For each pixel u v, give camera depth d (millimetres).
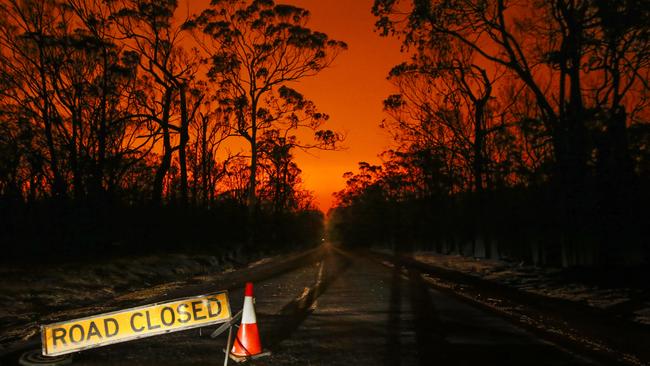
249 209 42344
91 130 27984
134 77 31406
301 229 97562
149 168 36094
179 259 24641
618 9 19938
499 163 31391
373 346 7301
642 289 13227
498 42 23984
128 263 20203
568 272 19656
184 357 6738
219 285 16828
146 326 6902
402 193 65188
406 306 11320
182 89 35125
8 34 27016
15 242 22438
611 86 21344
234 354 6680
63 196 25406
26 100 27672
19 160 27547
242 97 42500
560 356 6699
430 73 33406
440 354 6820
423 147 39125
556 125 22422
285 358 6637
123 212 29516
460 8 24766
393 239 75062
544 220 27172
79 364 6422
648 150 20688
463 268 25797
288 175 69062
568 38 21391
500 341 7594
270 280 18578
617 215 20469
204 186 43781
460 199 43969
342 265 28281
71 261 19609
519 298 12766
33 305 11477
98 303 12438
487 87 32531
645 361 6461
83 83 27984
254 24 40594
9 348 7309
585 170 21547
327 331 8422
